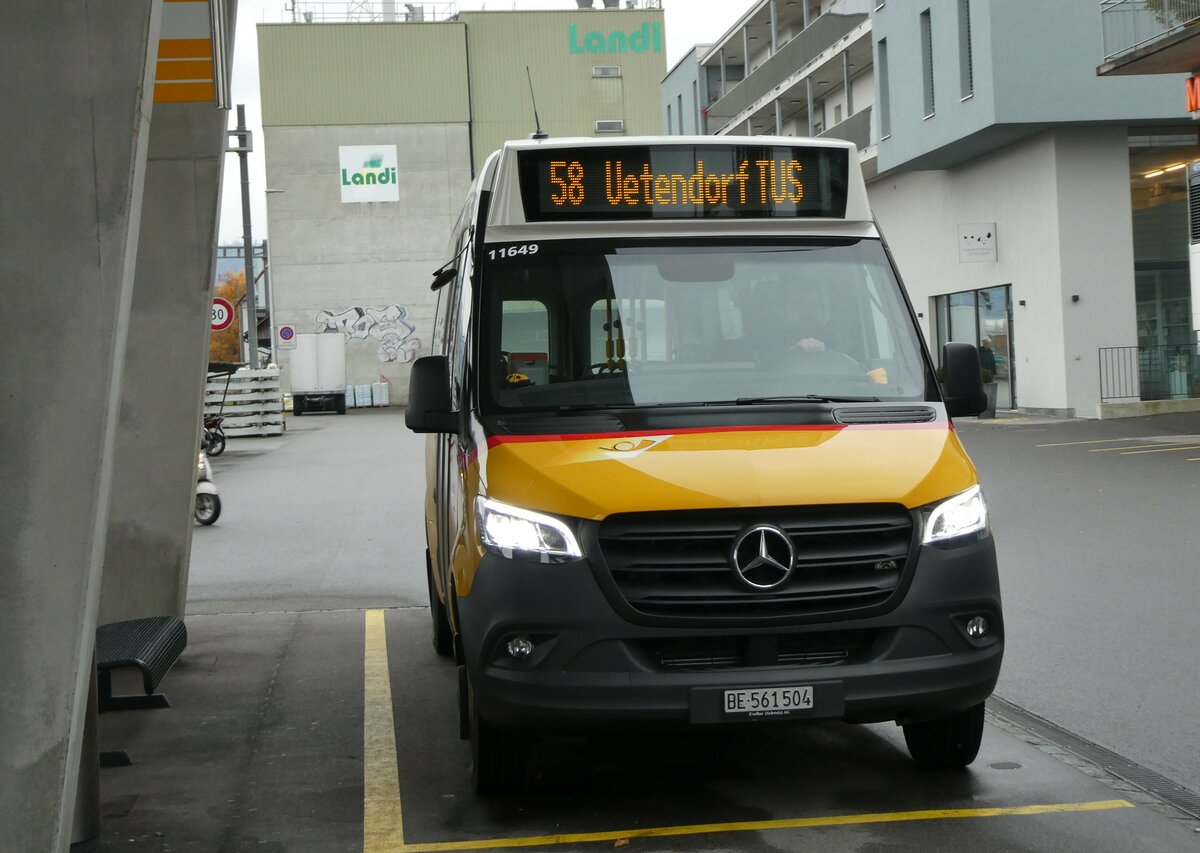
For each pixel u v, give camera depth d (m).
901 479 5.16
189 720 7.23
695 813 5.35
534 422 5.57
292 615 10.56
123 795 5.87
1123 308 28.84
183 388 8.78
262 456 28.14
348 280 56.06
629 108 57.56
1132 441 22.41
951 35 29.98
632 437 5.39
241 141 43.34
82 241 4.13
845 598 5.00
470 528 5.25
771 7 48.78
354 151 55.91
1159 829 5.04
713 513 4.96
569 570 4.91
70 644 4.09
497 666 5.00
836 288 6.18
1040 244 29.39
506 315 5.93
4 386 4.11
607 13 57.19
